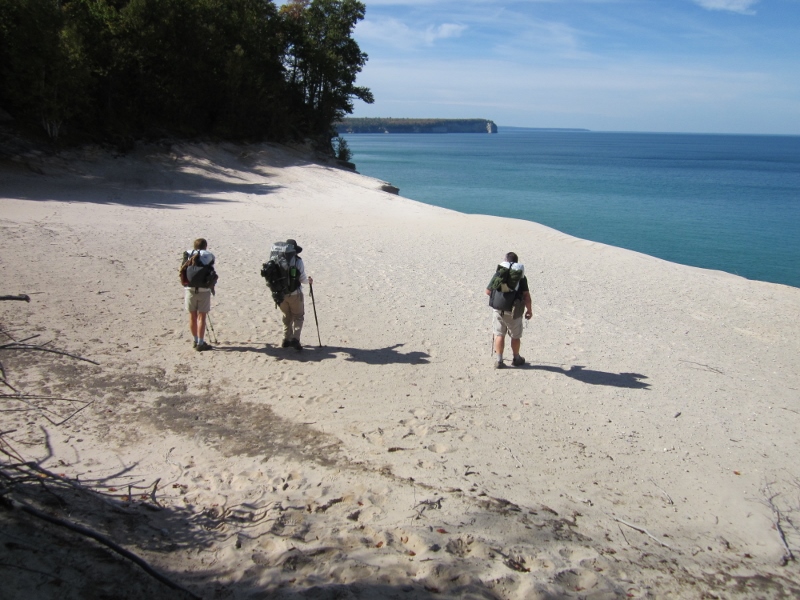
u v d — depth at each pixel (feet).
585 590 13.17
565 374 29.55
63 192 78.69
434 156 377.30
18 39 87.66
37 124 95.61
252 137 137.69
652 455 21.85
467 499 17.30
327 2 165.89
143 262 45.37
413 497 17.08
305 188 110.01
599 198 166.50
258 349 29.99
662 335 38.32
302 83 163.22
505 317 29.01
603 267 58.39
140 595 10.93
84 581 10.91
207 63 124.47
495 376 28.58
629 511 18.01
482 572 13.23
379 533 14.73
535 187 193.36
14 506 12.51
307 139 157.89
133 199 81.30
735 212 144.05
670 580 14.33
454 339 33.76
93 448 19.02
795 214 142.20
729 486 20.06
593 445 22.25
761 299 50.03
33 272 39.47
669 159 431.02
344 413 23.36
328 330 33.86
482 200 155.94
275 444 20.38
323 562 13.07
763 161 433.07
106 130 104.63
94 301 35.22
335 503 16.47
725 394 28.71
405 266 52.06
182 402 23.41
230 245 54.24
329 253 55.16
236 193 96.89
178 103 117.39
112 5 114.62
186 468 18.31
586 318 40.81
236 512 15.37
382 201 104.94
